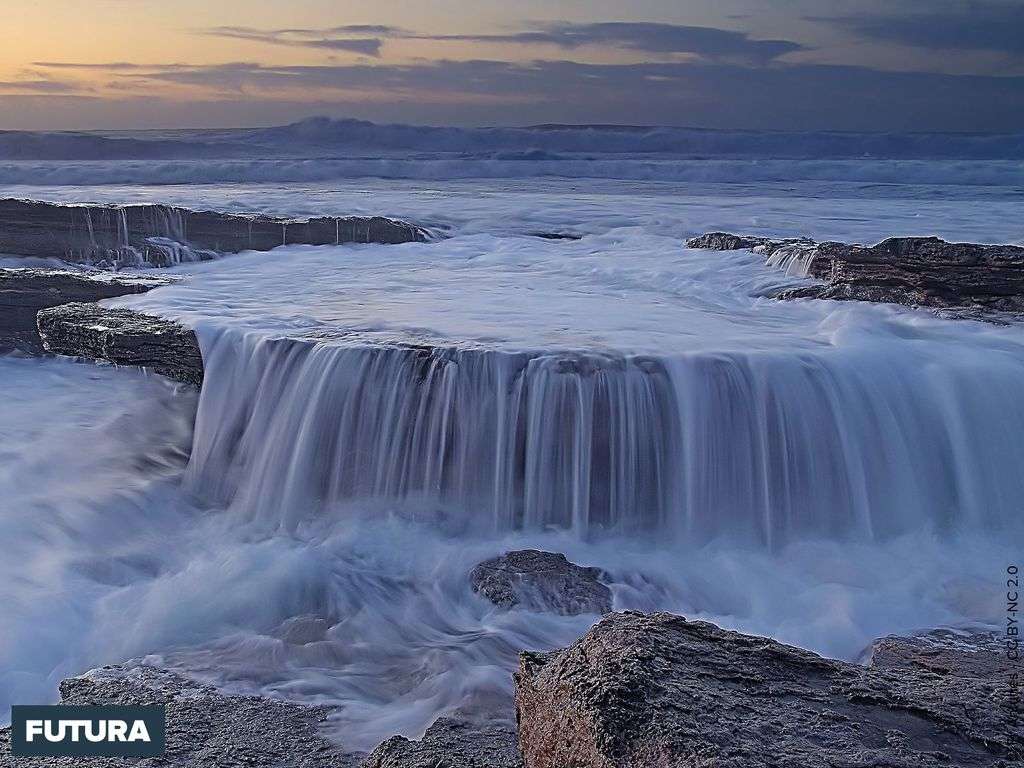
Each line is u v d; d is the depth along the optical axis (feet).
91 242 51.52
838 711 9.44
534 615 19.49
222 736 14.51
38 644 18.63
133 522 25.31
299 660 17.71
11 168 124.16
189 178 129.80
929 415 25.57
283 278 43.70
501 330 29.96
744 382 25.41
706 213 81.71
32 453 28.35
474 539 24.03
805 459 25.14
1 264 50.31
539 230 67.15
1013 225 71.77
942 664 15.70
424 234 59.82
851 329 29.66
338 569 21.93
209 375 29.25
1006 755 9.16
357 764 13.79
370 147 196.34
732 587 21.22
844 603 19.93
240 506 26.91
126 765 13.55
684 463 24.98
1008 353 27.76
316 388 26.84
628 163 149.69
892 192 117.19
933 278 35.83
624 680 9.25
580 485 24.95
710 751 8.22
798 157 200.95
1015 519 24.85
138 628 19.21
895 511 24.99
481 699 16.01
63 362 36.32
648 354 26.02
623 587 20.86
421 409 25.81
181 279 42.55
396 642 18.54
